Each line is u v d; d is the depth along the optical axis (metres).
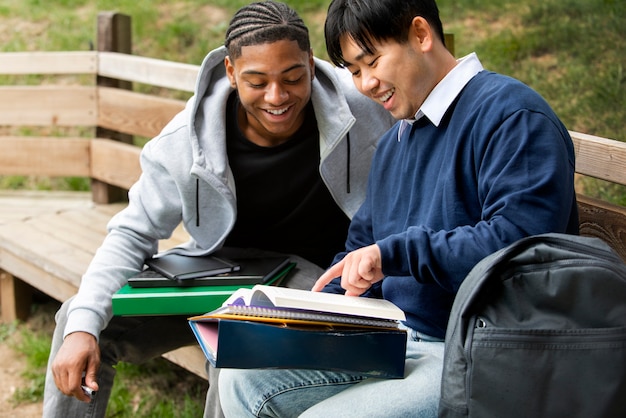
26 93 4.13
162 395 3.19
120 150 3.96
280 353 1.68
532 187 1.65
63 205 4.17
